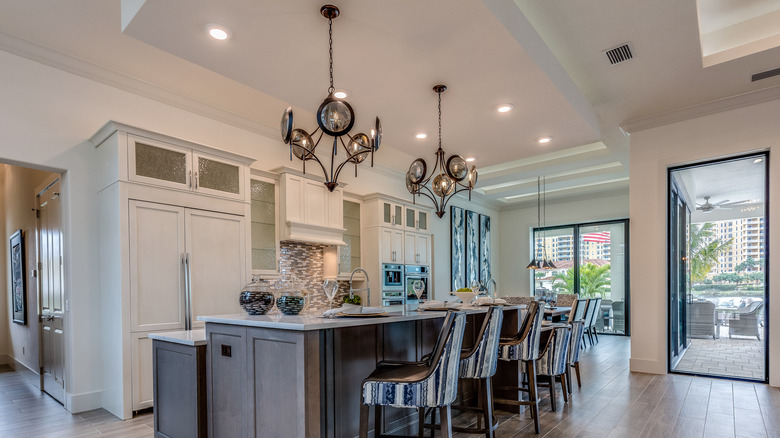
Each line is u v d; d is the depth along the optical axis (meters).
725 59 3.96
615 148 6.41
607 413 3.51
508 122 4.32
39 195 4.63
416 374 2.21
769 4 3.70
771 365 4.41
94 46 3.66
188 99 4.57
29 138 3.58
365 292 6.51
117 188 3.57
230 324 2.40
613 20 3.31
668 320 5.11
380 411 2.65
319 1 2.41
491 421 2.82
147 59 3.87
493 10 2.56
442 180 4.03
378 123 3.44
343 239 6.34
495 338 2.83
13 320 6.12
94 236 3.88
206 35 2.76
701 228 5.17
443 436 2.08
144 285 3.65
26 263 5.60
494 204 10.55
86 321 3.78
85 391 3.73
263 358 2.21
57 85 3.75
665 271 5.09
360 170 6.88
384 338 2.88
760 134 4.55
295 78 3.39
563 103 3.86
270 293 2.74
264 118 5.16
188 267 3.90
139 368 3.59
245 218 4.49
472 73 3.29
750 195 4.77
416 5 2.47
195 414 2.52
